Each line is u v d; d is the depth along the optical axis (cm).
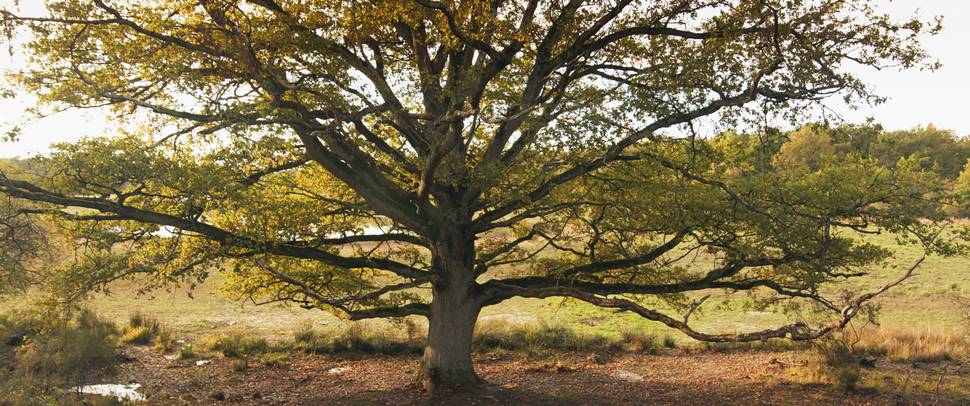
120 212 1060
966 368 1609
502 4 1194
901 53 1030
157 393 1350
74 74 1137
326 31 1127
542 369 1620
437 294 1343
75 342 1255
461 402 1239
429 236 1256
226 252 1152
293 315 2323
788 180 1191
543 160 1095
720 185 1099
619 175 1175
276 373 1569
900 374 1548
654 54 1216
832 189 1138
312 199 1320
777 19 1015
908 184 1134
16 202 1229
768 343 1909
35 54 1097
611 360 1750
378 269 1442
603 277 1377
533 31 1157
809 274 1159
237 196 1042
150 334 1930
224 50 1057
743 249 1122
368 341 1867
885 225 1090
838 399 1319
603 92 1066
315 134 1041
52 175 1045
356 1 1078
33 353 1303
